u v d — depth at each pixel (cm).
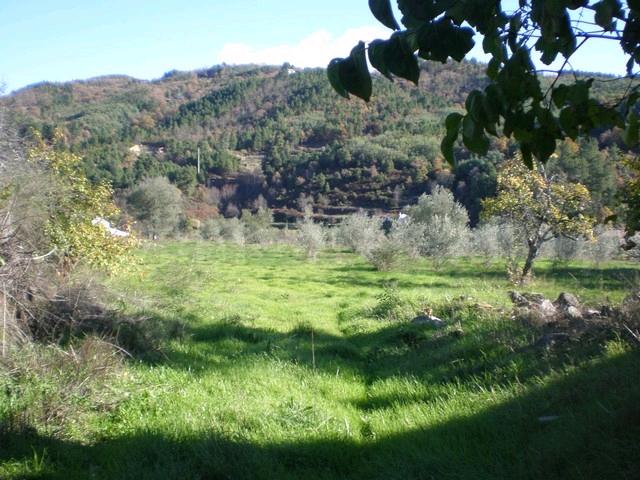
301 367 800
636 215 667
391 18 175
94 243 1007
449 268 2555
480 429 492
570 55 197
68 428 525
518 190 1758
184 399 628
